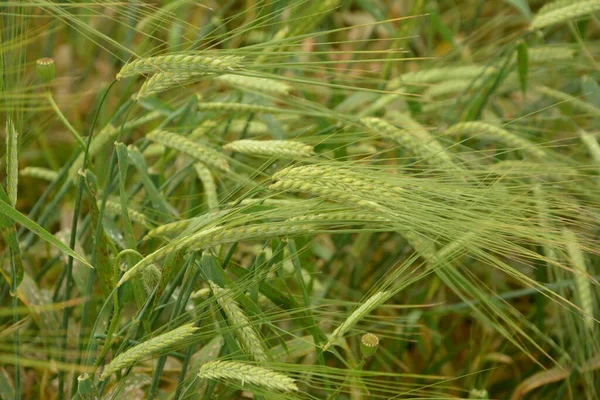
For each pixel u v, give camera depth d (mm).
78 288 1161
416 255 999
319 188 920
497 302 1252
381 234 1381
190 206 1247
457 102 1359
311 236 1228
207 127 1215
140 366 1188
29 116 1170
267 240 1023
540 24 1269
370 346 962
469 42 1528
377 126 1144
